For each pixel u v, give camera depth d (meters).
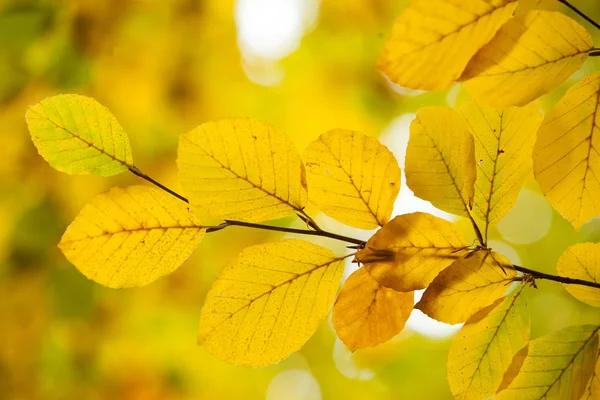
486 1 0.80
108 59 2.48
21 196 2.46
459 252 0.87
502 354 0.89
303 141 2.88
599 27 0.82
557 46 0.82
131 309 2.58
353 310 0.87
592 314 2.60
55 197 2.48
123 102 2.54
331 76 2.79
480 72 0.82
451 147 0.86
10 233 2.41
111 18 2.43
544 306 2.71
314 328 0.87
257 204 0.85
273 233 2.49
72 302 2.40
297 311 0.86
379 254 0.86
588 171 0.86
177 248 0.85
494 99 0.83
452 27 0.81
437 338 2.99
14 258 2.42
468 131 0.85
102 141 0.85
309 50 2.78
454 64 0.82
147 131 2.56
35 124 0.85
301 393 3.29
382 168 0.86
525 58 0.82
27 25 2.29
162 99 2.61
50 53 2.37
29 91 2.38
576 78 2.08
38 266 2.43
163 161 2.55
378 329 0.88
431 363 3.04
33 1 2.29
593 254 0.89
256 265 0.86
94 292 2.43
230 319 0.86
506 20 0.81
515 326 0.89
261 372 3.10
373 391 3.17
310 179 0.86
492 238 2.84
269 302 0.86
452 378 0.90
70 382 2.54
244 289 0.86
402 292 0.87
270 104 2.84
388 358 3.08
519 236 2.81
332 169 0.86
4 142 2.40
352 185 0.86
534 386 0.89
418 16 0.81
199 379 2.80
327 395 3.26
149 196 0.85
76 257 0.85
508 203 0.88
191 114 2.64
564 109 0.85
